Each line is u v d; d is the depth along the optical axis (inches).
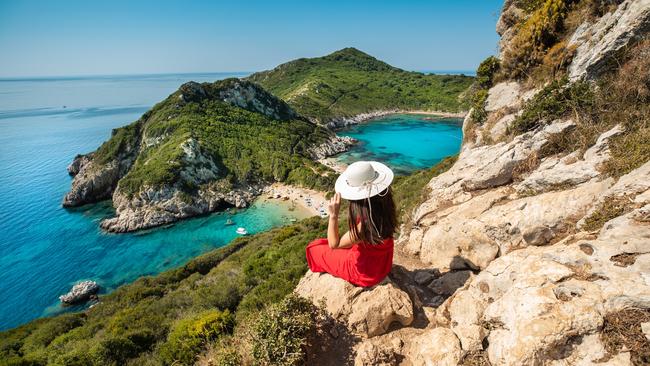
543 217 208.1
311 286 227.8
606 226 166.2
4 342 909.2
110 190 3038.9
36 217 2546.8
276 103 4729.3
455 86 7564.0
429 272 240.5
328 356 187.6
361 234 173.5
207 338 382.6
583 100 274.5
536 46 493.7
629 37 254.4
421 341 176.2
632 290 125.3
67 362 463.5
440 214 309.0
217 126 3489.2
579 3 453.1
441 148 4033.0
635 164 193.0
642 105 229.3
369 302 195.0
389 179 165.8
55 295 1625.2
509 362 135.4
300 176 2938.0
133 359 460.8
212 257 1382.9
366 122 5989.2
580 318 127.1
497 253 225.1
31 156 4726.9
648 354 110.5
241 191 2765.7
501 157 308.5
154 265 1866.4
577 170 228.8
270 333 187.3
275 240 1210.6
